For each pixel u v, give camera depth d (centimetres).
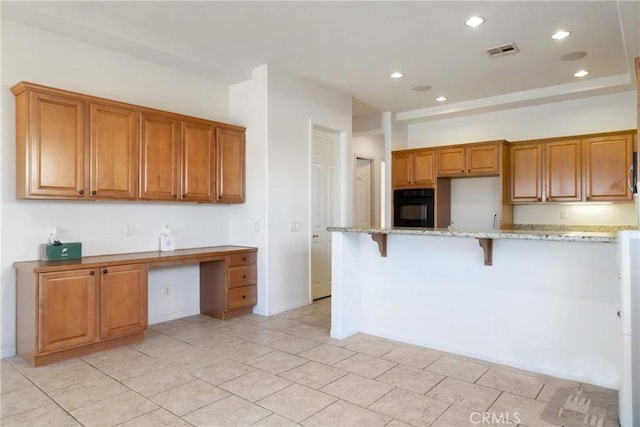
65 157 328
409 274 362
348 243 382
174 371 298
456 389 268
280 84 465
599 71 468
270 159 454
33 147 312
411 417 232
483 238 302
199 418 231
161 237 421
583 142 514
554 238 256
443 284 343
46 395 259
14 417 232
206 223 470
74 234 361
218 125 441
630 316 213
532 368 300
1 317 322
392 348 348
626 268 214
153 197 385
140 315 358
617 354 269
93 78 373
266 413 237
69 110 331
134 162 371
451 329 339
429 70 466
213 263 446
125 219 397
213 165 438
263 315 455
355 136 715
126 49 380
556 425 223
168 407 244
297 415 235
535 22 346
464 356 329
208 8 327
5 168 322
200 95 462
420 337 356
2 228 322
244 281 448
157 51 385
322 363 314
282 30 365
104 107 351
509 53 415
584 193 513
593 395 259
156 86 421
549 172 539
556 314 291
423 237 354
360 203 765
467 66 453
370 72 473
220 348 347
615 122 523
